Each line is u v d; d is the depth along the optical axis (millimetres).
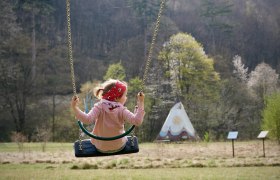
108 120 6586
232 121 58438
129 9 93750
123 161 20141
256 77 64000
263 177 14750
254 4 93250
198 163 19016
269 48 88250
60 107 63500
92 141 6883
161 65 63188
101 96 6910
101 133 6633
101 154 6891
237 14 92562
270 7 93250
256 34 89938
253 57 87500
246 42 88938
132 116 6555
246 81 70188
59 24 90250
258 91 63000
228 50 86250
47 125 58000
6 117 62406
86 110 6867
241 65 75375
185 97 58000
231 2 93375
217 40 89062
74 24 91125
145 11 74375
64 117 57875
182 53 57562
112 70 59188
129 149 6879
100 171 16875
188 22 92625
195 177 14719
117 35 91188
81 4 94188
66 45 84938
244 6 93438
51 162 21125
